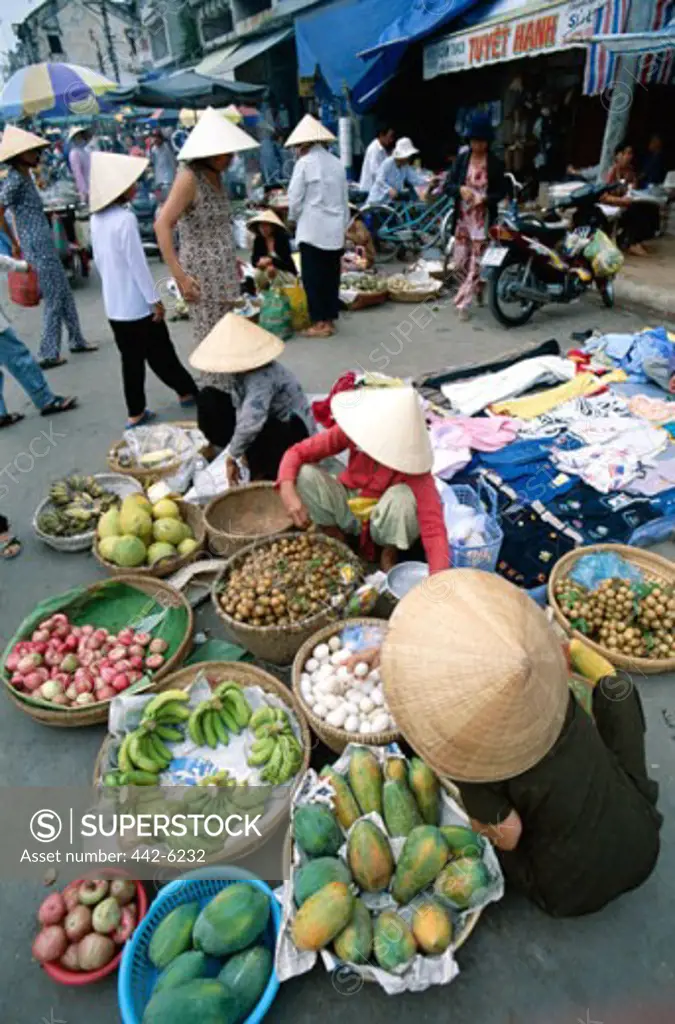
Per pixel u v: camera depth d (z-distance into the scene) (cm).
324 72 1107
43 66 979
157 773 220
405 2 980
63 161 1773
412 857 177
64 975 179
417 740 152
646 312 660
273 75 1432
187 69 1580
